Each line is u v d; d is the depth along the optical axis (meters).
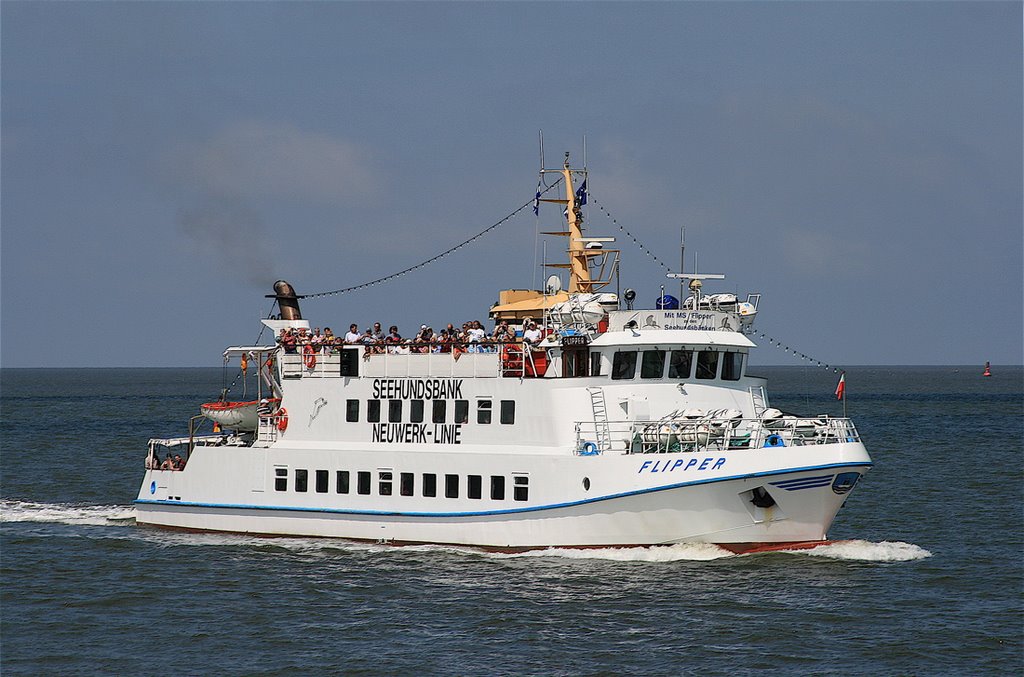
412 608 95.50
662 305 113.56
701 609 93.81
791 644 86.81
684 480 101.75
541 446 107.81
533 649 85.81
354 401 117.38
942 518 142.38
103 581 107.38
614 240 121.75
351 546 114.75
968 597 99.62
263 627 92.38
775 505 103.31
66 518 141.50
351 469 115.88
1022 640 88.06
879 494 163.75
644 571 102.88
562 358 109.12
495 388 110.12
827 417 106.25
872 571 106.19
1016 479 180.75
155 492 129.75
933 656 84.75
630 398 107.31
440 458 111.31
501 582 101.00
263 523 120.88
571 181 125.44
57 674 83.38
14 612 98.31
